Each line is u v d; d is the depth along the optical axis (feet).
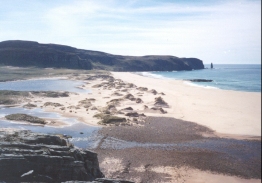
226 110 212.23
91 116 182.39
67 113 188.65
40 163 79.30
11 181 74.38
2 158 75.31
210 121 179.22
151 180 100.07
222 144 137.90
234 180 103.19
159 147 131.95
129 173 104.17
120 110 196.65
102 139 139.64
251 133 154.61
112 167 107.96
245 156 123.85
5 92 232.94
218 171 109.60
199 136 149.18
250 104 237.04
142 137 144.97
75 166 82.58
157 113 198.90
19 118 162.81
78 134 146.00
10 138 87.92
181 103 238.89
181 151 127.65
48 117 176.55
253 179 104.27
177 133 153.28
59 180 80.28
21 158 77.30
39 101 223.10
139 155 121.08
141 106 217.97
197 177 104.22
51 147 85.56
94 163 92.07
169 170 108.58
